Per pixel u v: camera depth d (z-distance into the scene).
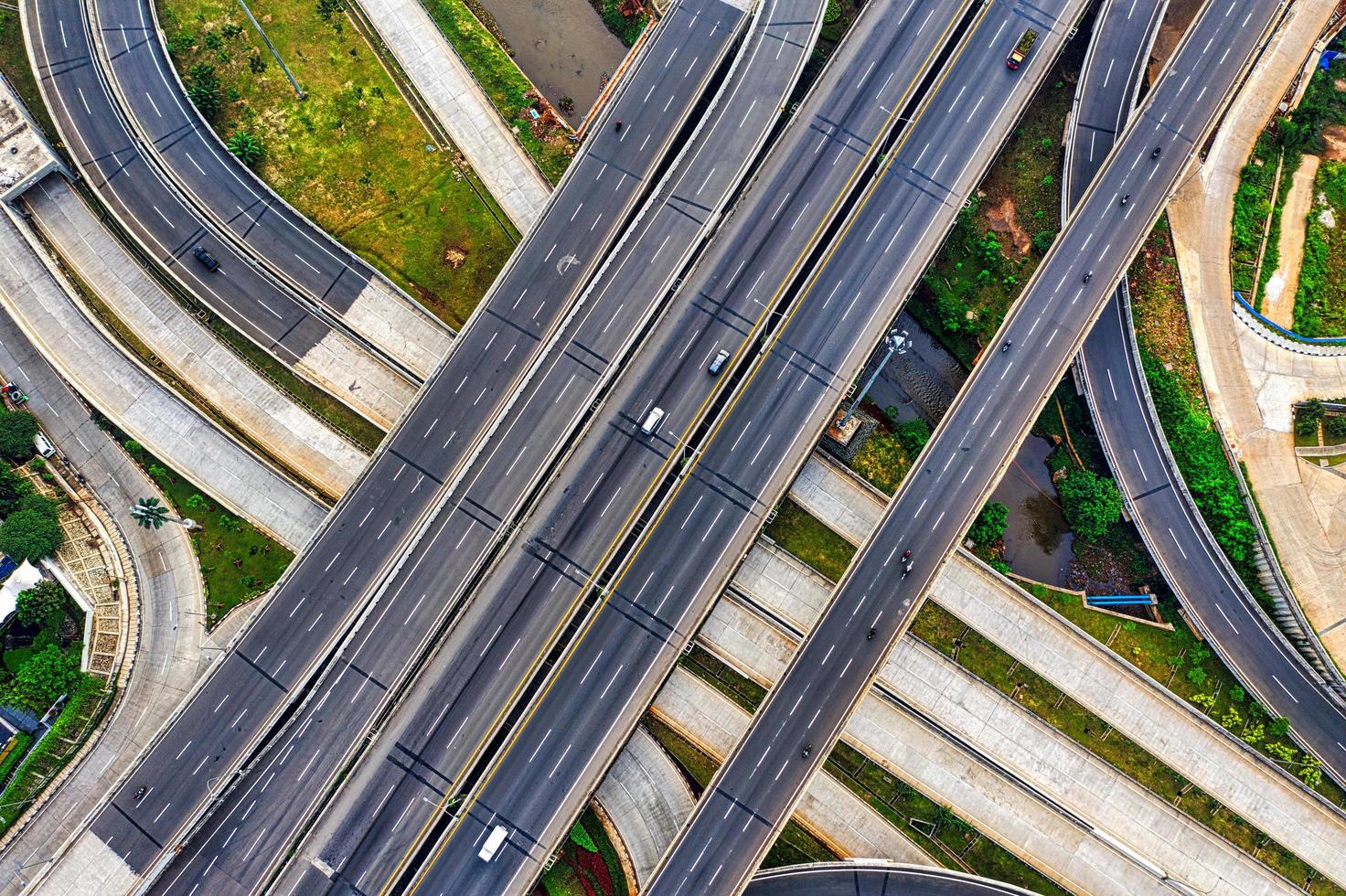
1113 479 118.44
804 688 108.12
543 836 105.12
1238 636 114.81
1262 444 120.19
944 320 122.81
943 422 114.56
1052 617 114.25
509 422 114.00
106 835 105.69
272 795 107.50
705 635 113.56
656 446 113.38
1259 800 111.06
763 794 105.69
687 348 115.69
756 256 117.94
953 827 110.38
